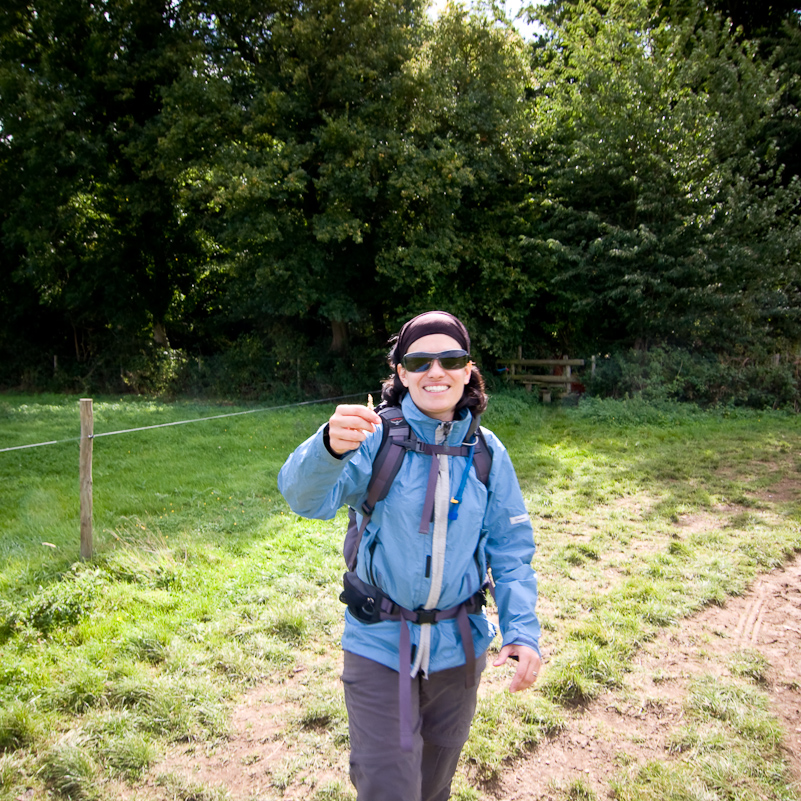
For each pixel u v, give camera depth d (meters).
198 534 5.73
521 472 8.12
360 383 16.22
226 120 13.31
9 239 17.67
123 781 2.76
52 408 15.02
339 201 13.22
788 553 5.29
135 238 18.19
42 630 3.94
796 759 2.85
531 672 1.80
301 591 4.50
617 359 14.01
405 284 14.88
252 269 15.06
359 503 1.86
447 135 13.85
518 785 2.75
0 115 14.99
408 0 14.03
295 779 2.77
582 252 14.32
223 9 13.93
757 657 3.65
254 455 9.34
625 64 14.16
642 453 9.16
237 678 3.49
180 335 21.69
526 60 15.55
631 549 5.42
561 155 14.91
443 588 1.83
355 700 1.82
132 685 3.33
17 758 2.90
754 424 11.41
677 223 13.45
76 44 14.72
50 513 6.38
